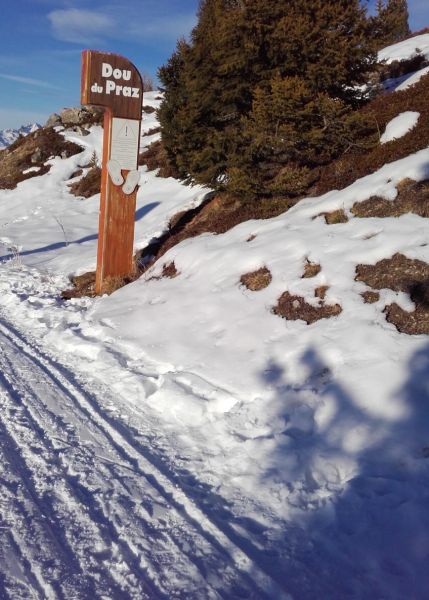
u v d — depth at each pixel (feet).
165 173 69.10
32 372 20.77
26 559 10.32
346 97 36.63
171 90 47.14
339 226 25.29
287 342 19.85
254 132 31.58
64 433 15.78
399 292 19.60
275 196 32.86
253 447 14.87
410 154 28.04
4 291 35.73
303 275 23.03
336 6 32.19
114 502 12.44
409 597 9.68
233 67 33.76
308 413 15.94
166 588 9.86
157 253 38.40
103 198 33.42
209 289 26.08
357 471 13.46
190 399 17.78
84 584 9.80
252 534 11.59
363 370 16.88
